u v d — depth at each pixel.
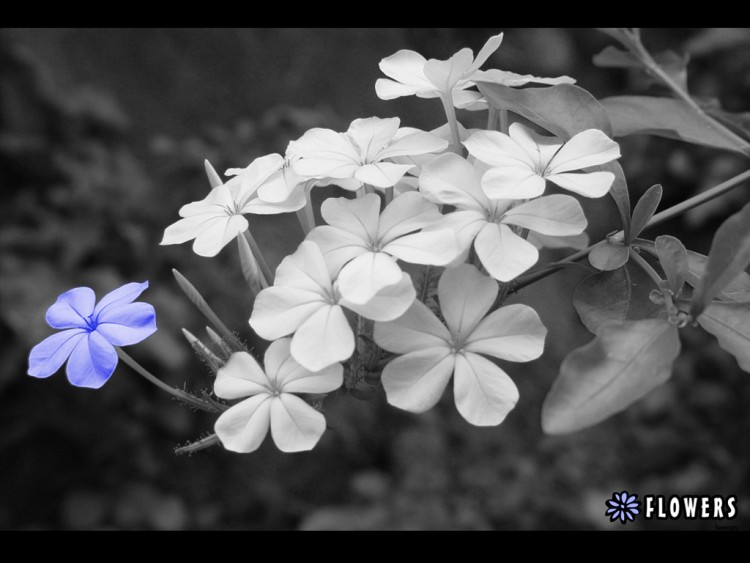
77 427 0.52
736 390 0.59
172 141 0.65
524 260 0.20
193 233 0.22
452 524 0.55
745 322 0.21
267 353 0.21
